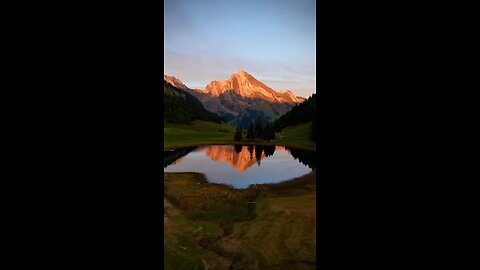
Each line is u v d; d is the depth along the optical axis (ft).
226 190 77.71
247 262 33.73
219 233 44.52
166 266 33.04
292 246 38.42
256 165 136.36
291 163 142.51
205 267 32.53
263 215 54.95
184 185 86.43
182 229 46.62
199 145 247.50
